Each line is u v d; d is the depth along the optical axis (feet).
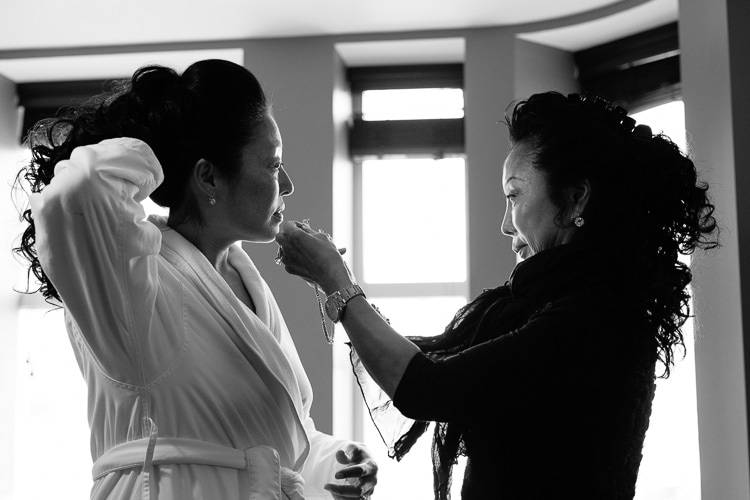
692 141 12.10
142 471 4.54
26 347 16.39
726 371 11.39
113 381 4.60
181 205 5.07
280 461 4.89
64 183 4.24
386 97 16.19
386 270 15.90
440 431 5.04
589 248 4.79
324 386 14.23
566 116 4.88
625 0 13.94
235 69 5.03
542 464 4.50
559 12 14.47
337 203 15.08
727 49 11.70
